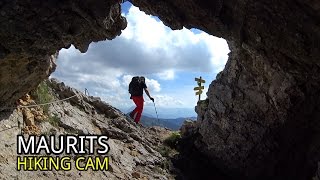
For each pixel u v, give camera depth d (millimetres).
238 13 11336
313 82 15469
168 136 20766
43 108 14258
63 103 16453
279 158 17906
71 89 17609
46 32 9102
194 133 20641
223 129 18984
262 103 17609
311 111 16516
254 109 18062
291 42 12141
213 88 19641
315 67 14008
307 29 11367
